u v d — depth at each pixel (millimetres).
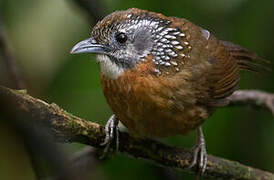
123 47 8617
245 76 12062
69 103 10805
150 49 8562
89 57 10992
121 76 8523
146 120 8664
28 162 10719
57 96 10898
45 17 11055
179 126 8891
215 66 9547
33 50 11016
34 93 10820
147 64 8484
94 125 7930
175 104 8578
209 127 11000
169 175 11047
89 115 10695
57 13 11078
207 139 10953
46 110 7234
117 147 8672
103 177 10984
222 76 9727
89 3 10961
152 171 11039
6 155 10492
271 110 10672
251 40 11141
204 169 9305
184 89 8648
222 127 11000
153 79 8438
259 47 11156
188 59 8953
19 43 11008
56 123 7391
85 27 11156
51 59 11047
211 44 9883
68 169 5391
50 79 11016
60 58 11055
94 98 10828
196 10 11250
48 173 9883
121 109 8734
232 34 11281
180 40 8859
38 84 10977
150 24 8695
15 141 4652
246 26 11094
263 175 9445
